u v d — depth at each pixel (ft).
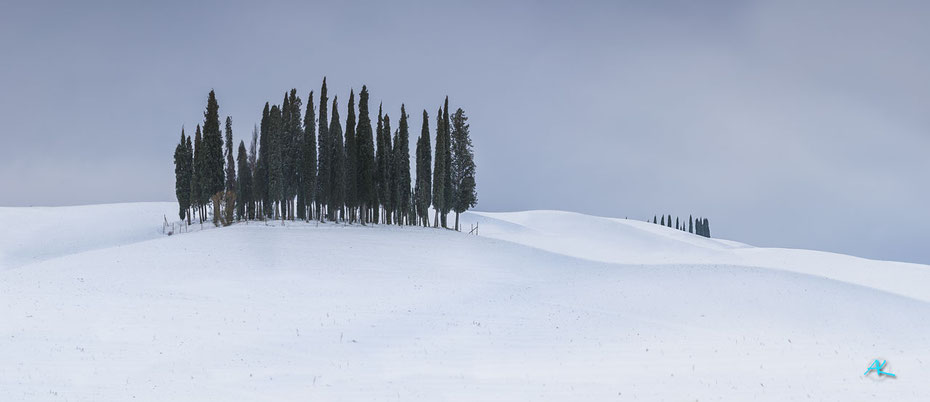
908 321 88.33
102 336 71.05
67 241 201.87
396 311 94.32
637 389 55.06
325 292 108.17
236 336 74.08
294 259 139.54
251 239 159.94
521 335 79.92
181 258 133.08
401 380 57.93
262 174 225.15
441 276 133.28
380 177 234.17
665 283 115.34
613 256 212.02
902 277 141.79
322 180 224.33
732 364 65.10
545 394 53.36
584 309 98.32
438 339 76.95
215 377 57.52
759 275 118.93
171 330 75.41
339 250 154.40
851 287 109.91
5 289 96.84
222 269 124.88
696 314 93.09
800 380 58.23
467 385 56.29
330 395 52.54
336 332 78.95
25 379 54.24
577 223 389.80
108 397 50.37
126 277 112.98
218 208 203.10
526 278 140.46
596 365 64.64
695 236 468.34
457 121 251.19
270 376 58.49
